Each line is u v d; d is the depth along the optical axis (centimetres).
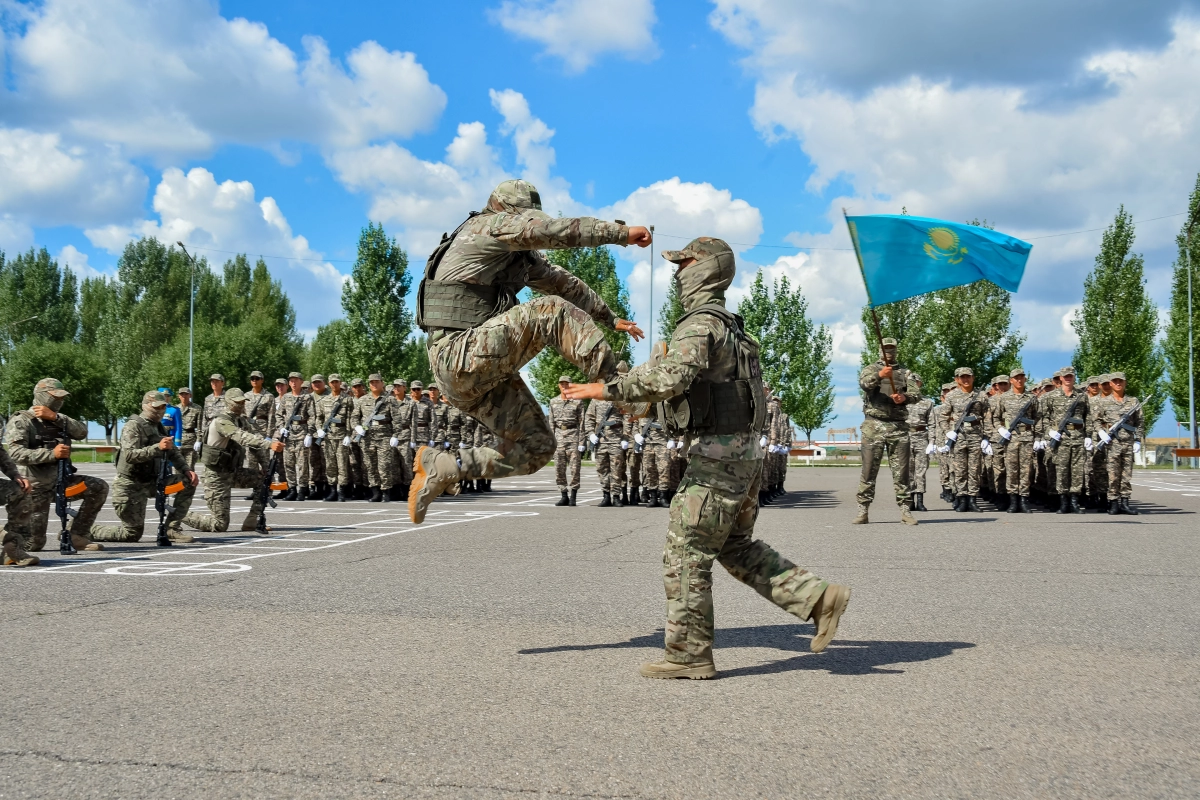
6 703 381
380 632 518
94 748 328
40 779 300
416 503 456
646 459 1539
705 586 427
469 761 315
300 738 338
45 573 742
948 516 1345
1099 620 553
